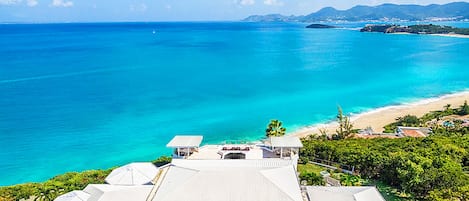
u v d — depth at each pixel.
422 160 38.88
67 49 196.38
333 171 44.53
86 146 62.22
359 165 43.03
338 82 111.56
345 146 49.06
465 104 79.25
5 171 53.50
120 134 67.56
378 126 71.31
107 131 68.88
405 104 87.69
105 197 32.56
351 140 54.94
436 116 74.88
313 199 31.77
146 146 62.59
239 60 157.50
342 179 41.25
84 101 88.56
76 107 83.50
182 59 160.25
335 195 32.09
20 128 69.62
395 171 39.28
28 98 90.69
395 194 38.41
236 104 86.88
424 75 122.94
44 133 67.44
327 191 32.84
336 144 50.72
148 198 32.72
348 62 152.38
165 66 140.50
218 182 31.27
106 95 94.31
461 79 116.12
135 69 133.12
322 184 39.62
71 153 59.50
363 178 42.09
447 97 94.00
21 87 102.19
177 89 101.25
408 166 37.66
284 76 120.50
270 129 51.50
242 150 43.69
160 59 160.00
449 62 151.50
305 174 40.56
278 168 33.97
